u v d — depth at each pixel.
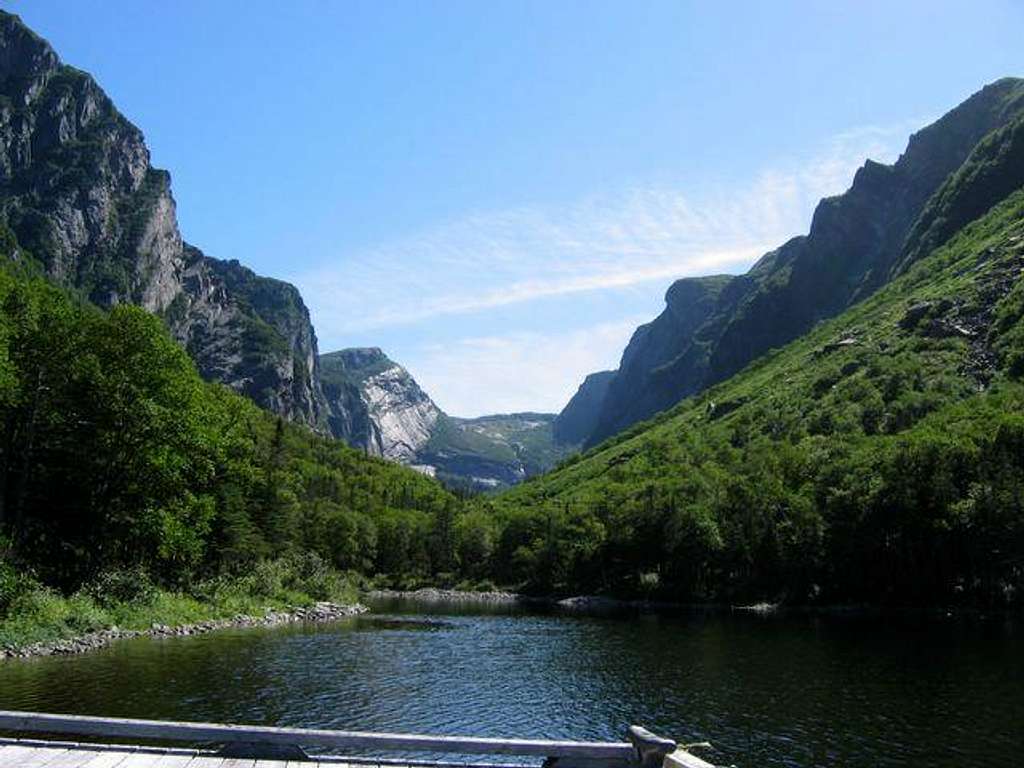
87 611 56.25
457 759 29.95
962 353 167.50
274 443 132.62
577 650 63.06
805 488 132.62
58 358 63.47
